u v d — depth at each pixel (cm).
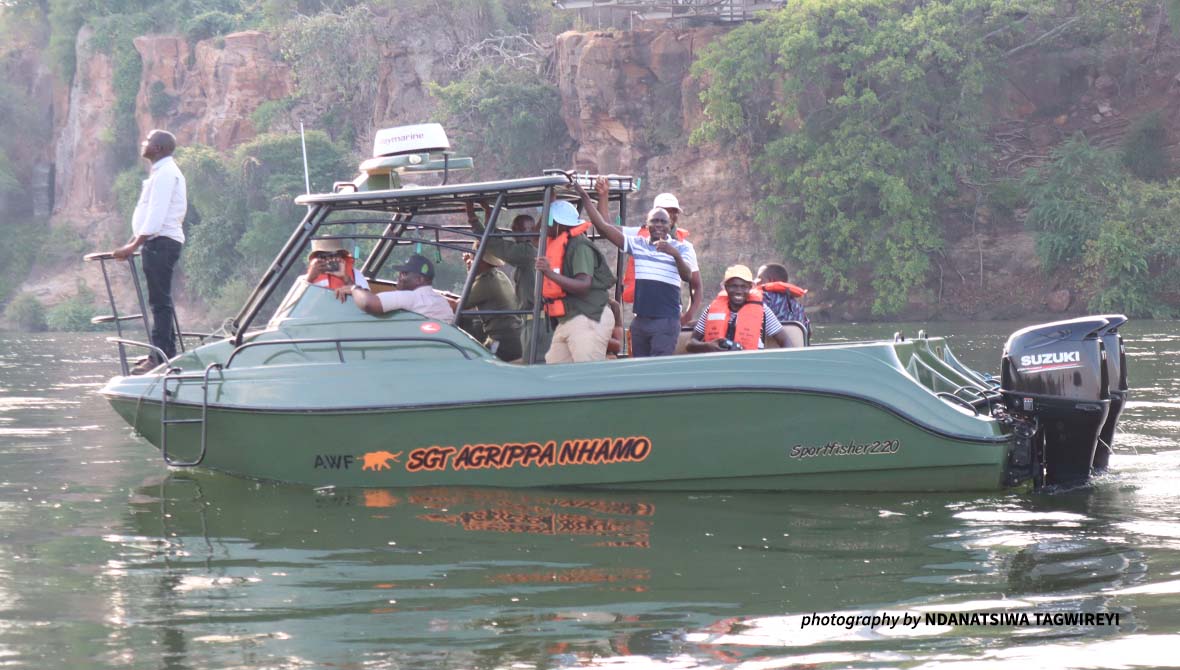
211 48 11319
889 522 1059
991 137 8275
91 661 708
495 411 1197
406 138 1405
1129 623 755
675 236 1493
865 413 1177
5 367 3756
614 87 8525
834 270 7544
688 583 862
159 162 1530
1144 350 3416
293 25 10788
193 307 10306
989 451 1170
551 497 1170
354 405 1214
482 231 1405
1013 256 7481
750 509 1117
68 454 1532
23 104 13038
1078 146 7506
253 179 9769
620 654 707
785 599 820
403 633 752
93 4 12744
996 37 7912
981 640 727
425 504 1145
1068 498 1172
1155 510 1108
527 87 9119
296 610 805
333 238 1318
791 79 7325
